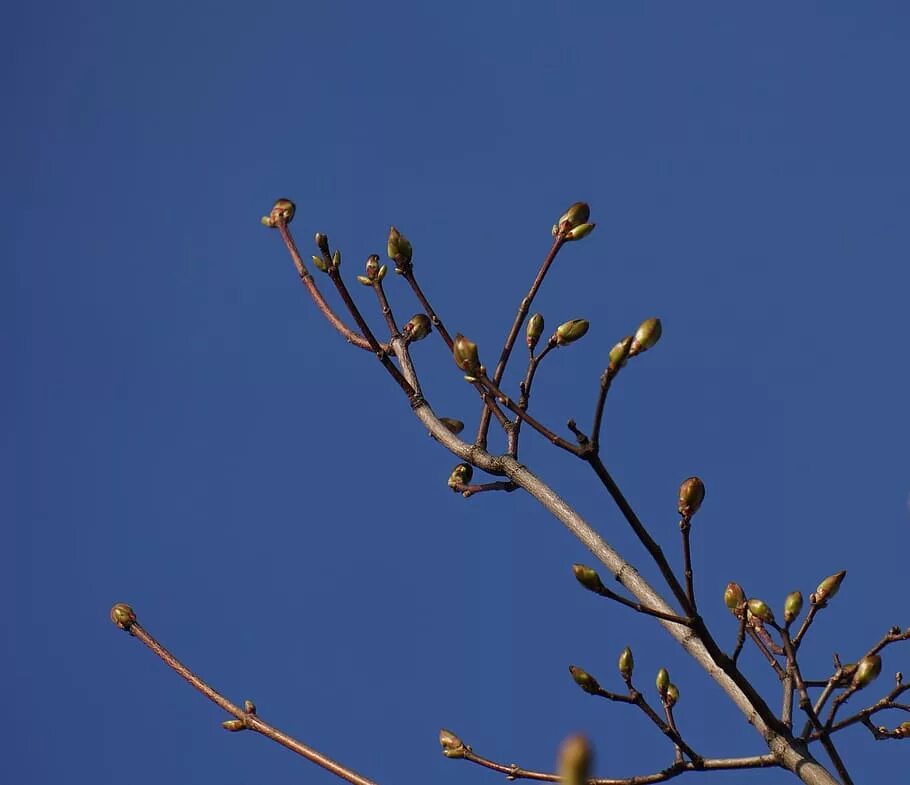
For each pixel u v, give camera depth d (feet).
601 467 35.42
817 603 39.65
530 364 44.37
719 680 38.50
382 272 49.29
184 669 43.93
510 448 43.93
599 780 38.32
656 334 34.53
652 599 39.99
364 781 41.24
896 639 37.29
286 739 42.37
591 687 38.86
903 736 38.73
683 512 36.09
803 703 37.70
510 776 41.96
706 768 37.88
